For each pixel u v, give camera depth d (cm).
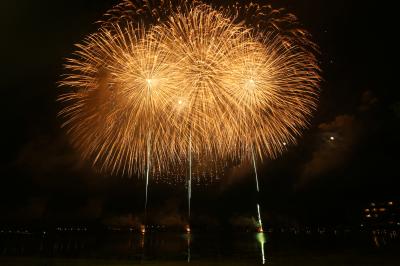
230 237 13725
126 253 4831
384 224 13075
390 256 2945
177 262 2516
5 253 4575
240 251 4997
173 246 7331
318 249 4766
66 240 10788
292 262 2600
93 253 4759
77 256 4072
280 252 4338
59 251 5366
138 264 2358
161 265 2341
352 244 5872
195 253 4747
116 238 13250
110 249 6100
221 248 6128
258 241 9281
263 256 3597
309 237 10931
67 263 2322
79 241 10244
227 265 2398
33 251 5284
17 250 5497
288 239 9731
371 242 6394
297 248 5228
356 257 2905
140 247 7000
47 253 4678
